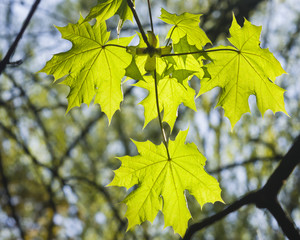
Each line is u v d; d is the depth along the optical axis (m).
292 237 1.92
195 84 4.86
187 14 1.52
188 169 1.71
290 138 4.70
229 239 4.66
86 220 5.07
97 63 1.70
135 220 1.70
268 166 4.59
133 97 5.53
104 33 1.66
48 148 4.49
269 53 1.67
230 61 1.72
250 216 4.58
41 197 5.25
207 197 1.71
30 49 4.66
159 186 1.73
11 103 4.62
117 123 5.52
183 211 1.73
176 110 1.75
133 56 1.63
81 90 1.74
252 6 3.69
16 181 5.26
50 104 5.30
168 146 1.71
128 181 1.71
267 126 4.77
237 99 1.77
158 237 4.77
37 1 1.92
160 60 1.56
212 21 4.41
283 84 4.79
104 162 5.46
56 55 1.65
